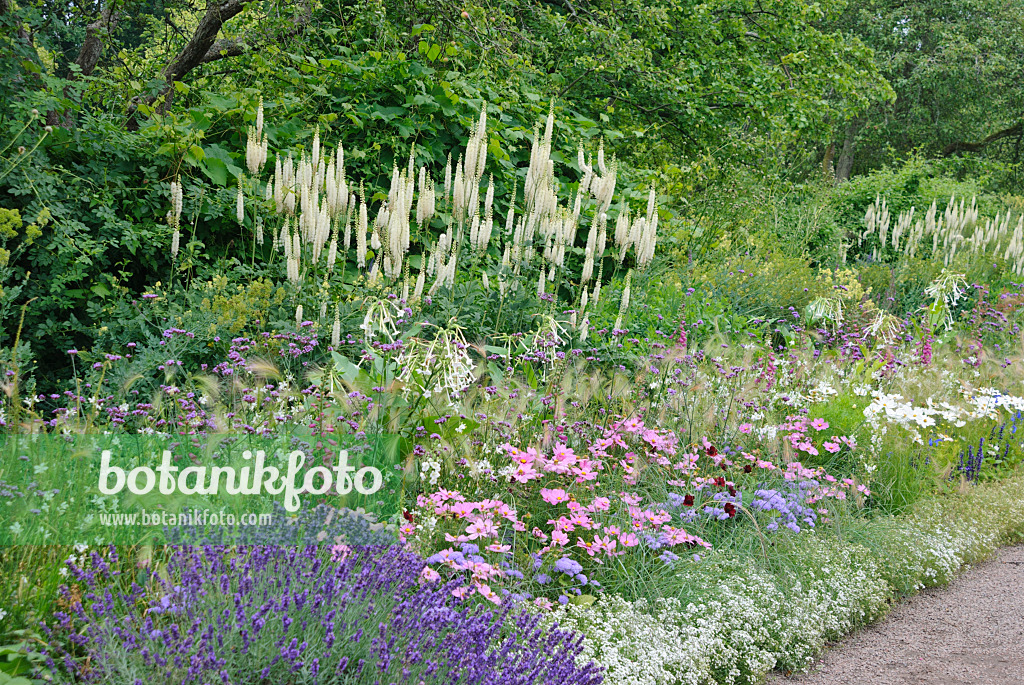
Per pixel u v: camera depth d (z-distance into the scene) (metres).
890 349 9.25
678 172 11.67
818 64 15.35
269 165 7.63
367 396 4.64
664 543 4.61
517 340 6.19
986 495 6.70
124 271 6.47
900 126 30.69
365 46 10.20
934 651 4.44
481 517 4.27
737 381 6.89
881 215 14.42
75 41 10.66
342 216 6.90
